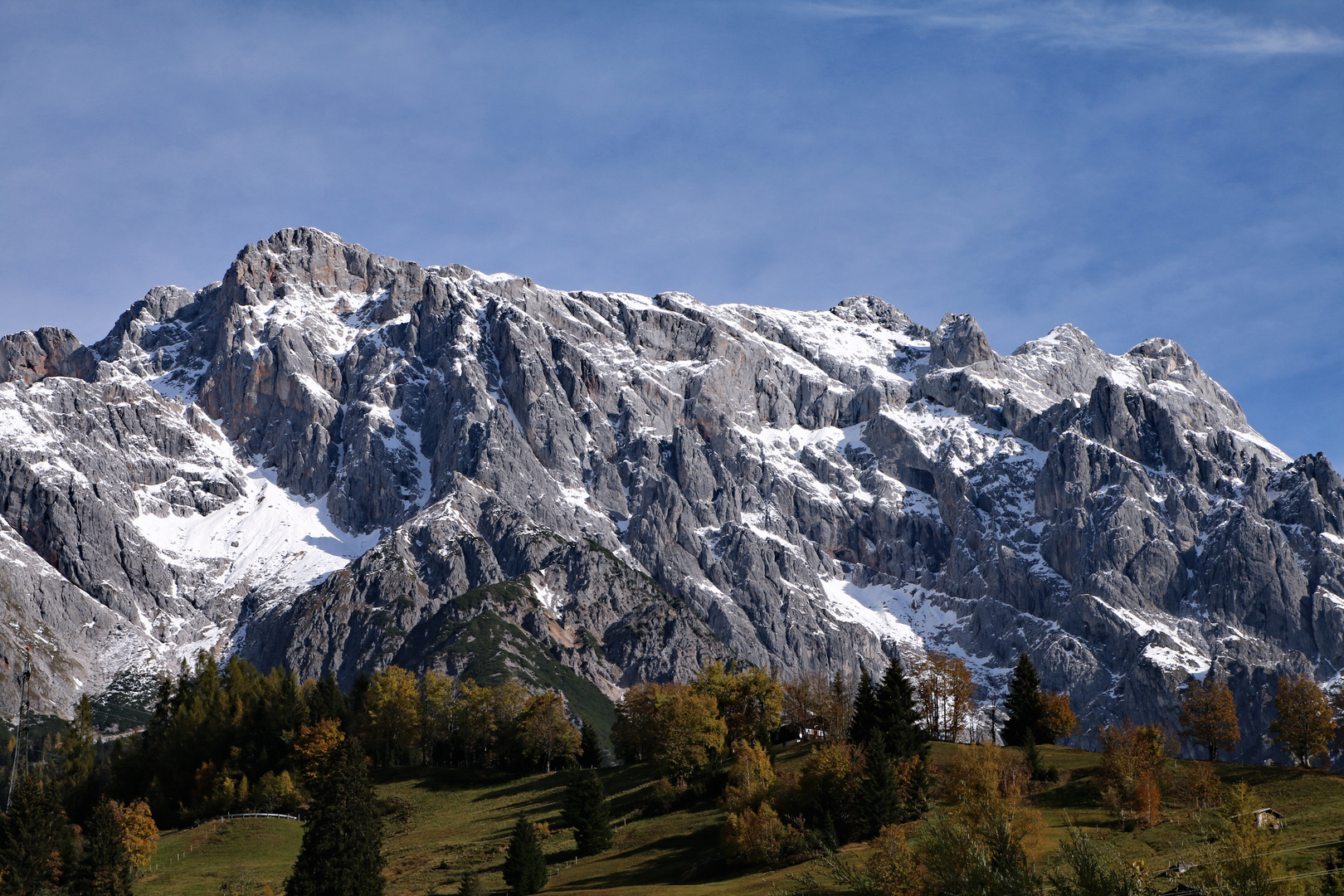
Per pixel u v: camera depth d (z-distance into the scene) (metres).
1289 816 133.38
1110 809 139.12
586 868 149.50
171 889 156.75
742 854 135.62
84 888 144.88
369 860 130.12
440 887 149.00
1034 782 156.75
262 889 152.62
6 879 147.12
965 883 70.44
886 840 81.69
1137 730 170.38
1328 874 82.81
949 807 136.38
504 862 153.00
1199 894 68.19
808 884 89.12
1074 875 68.56
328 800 130.88
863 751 150.88
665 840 155.50
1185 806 139.00
